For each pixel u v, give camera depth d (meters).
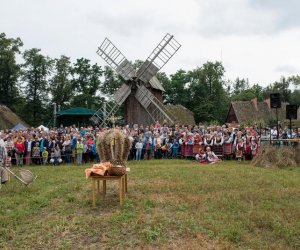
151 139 23.97
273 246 8.12
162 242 8.07
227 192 12.02
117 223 8.98
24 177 13.55
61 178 14.98
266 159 19.09
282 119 57.19
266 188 12.71
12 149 21.73
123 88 34.22
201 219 9.32
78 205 10.63
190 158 24.02
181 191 12.10
